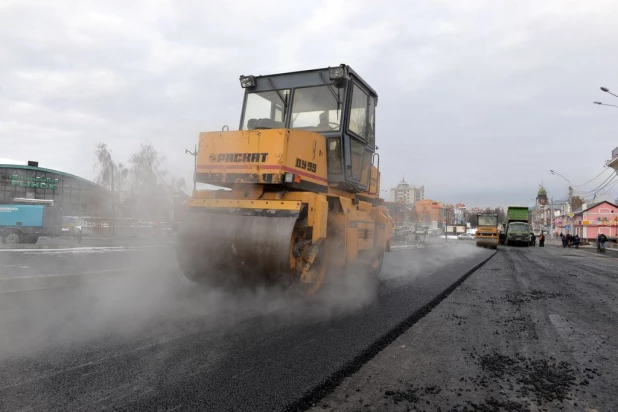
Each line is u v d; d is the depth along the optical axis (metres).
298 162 5.62
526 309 6.25
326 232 5.83
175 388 2.88
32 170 51.12
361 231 7.21
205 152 5.95
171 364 3.33
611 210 57.44
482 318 5.51
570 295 7.82
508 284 9.10
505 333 4.75
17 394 2.73
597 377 3.40
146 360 3.40
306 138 5.82
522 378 3.34
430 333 4.65
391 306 5.89
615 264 18.05
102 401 2.65
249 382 3.02
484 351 4.04
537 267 14.20
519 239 37.41
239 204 5.59
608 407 2.82
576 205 72.38
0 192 49.72
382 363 3.62
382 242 8.52
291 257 5.15
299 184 5.62
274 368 3.31
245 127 7.01
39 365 3.25
